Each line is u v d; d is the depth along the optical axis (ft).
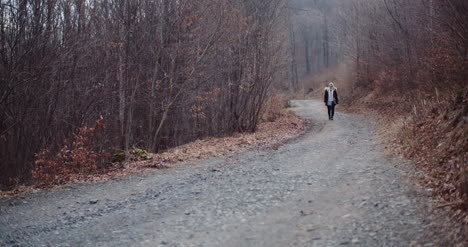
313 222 18.31
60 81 48.44
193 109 66.33
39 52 46.06
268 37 68.13
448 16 47.52
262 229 17.97
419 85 65.46
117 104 57.77
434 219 16.81
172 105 61.72
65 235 19.77
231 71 66.80
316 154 36.83
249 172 30.94
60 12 50.93
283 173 29.43
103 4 56.54
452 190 19.57
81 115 52.54
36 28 45.21
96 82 55.57
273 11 67.92
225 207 21.97
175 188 27.76
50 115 49.06
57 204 25.88
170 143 65.05
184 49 56.34
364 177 25.81
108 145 54.44
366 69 108.99
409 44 74.38
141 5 55.36
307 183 25.76
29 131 47.50
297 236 16.71
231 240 16.87
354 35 116.67
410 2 74.54
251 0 67.00
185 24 56.90
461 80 47.55
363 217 18.30
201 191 26.14
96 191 28.89
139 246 17.15
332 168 29.68
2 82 42.98
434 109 38.78
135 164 38.68
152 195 26.40
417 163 27.43
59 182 32.48
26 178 43.39
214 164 36.52
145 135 59.98
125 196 26.81
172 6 55.01
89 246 17.84
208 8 56.90
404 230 16.15
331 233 16.70
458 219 16.12
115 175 34.30
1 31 43.32
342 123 65.36
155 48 56.24
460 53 48.65
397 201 20.03
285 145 46.21
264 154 40.16
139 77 57.77
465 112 29.14
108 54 55.57
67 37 50.21
